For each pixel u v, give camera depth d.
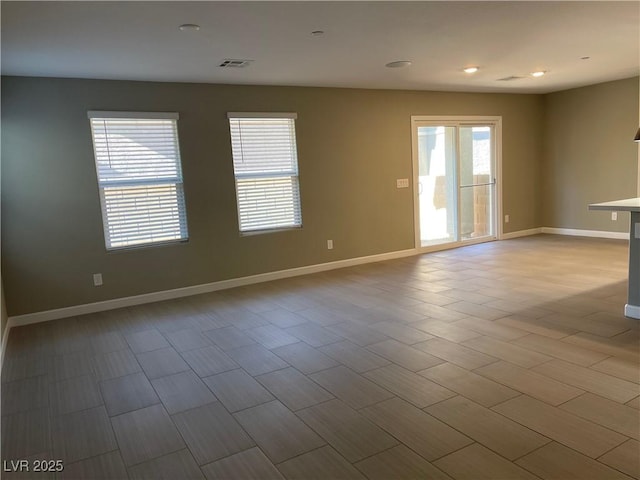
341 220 6.23
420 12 3.18
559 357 3.07
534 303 4.24
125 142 4.81
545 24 3.66
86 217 4.66
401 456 2.12
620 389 2.61
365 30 3.52
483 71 5.45
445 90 6.81
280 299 4.88
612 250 6.38
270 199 5.69
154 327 4.18
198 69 4.46
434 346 3.38
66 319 4.55
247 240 5.56
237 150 5.41
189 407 2.69
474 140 7.38
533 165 7.99
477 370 2.95
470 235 7.51
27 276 4.43
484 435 2.24
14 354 3.65
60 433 2.48
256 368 3.18
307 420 2.48
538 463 2.01
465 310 4.16
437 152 7.03
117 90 4.71
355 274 5.84
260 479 2.03
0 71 4.09
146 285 5.00
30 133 4.36
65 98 4.48
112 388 2.99
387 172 6.55
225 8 2.89
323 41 3.75
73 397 2.89
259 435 2.36
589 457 2.03
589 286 4.70
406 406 2.56
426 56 4.49
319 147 5.95
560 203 7.90
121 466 2.18
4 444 2.40
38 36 3.22
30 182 4.39
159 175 5.01
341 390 2.79
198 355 3.47
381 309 4.34
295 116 5.71
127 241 4.91
